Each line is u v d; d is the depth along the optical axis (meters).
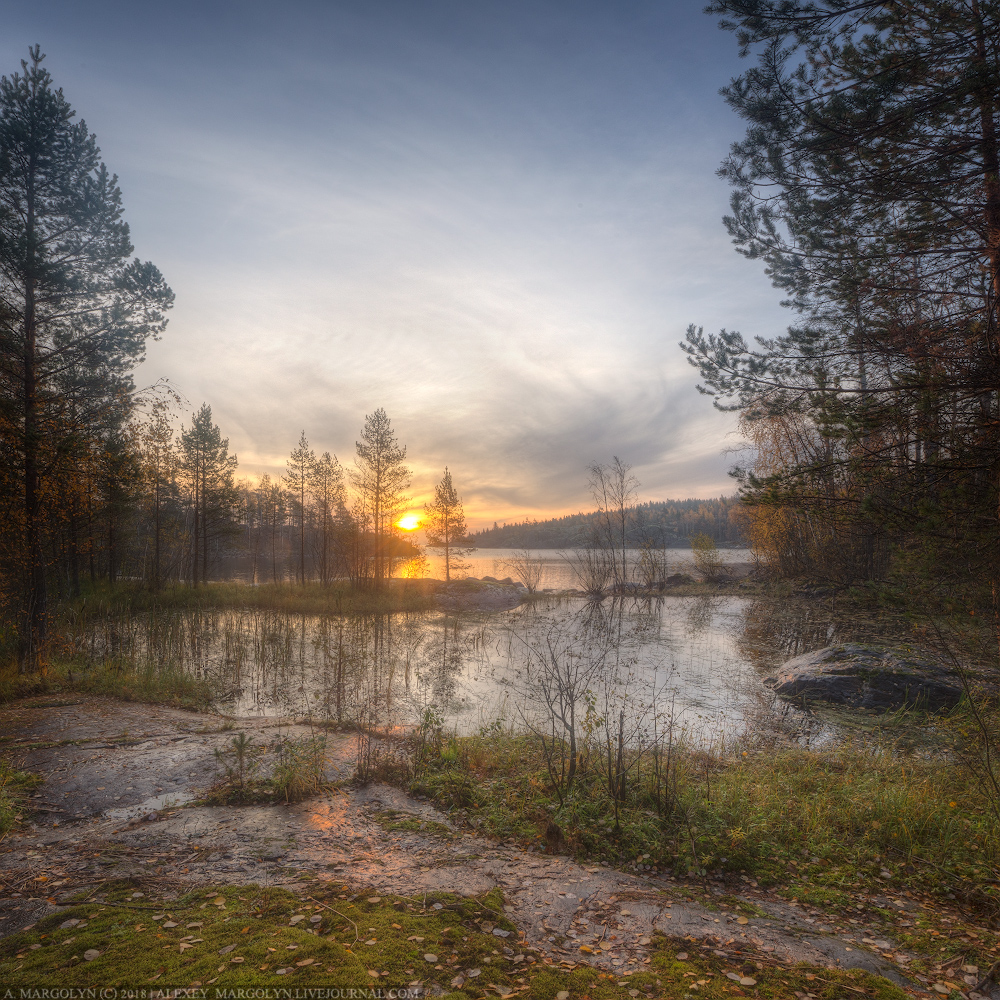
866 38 6.87
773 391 8.93
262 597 30.11
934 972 3.28
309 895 3.68
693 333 9.24
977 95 6.36
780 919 3.93
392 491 35.12
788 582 31.84
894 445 7.37
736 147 7.95
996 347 7.10
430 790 6.44
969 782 6.66
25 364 13.87
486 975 2.85
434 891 3.88
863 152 7.14
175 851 4.46
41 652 12.99
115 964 2.66
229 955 2.77
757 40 7.29
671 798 5.91
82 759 7.14
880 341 7.95
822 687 11.93
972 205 7.21
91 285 14.55
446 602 31.61
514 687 13.27
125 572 38.31
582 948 3.29
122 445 16.23
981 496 6.89
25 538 13.26
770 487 8.34
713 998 2.77
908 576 7.77
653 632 21.14
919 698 10.70
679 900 4.07
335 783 6.57
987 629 7.19
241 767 6.38
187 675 13.10
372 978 2.64
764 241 8.52
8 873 3.94
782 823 5.66
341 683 12.97
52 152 13.85
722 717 10.86
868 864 4.92
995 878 4.55
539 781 6.63
